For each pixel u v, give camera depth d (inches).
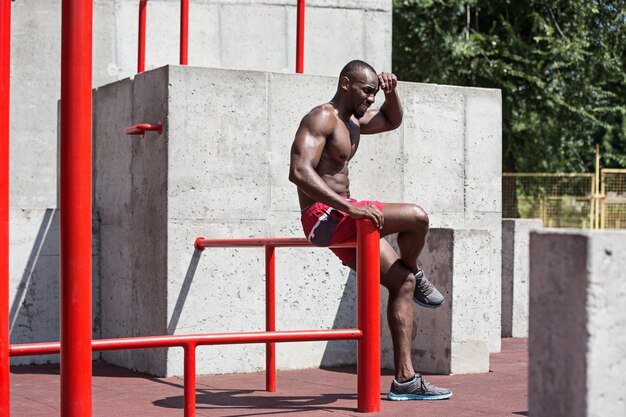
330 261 338.0
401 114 271.0
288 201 332.8
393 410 239.1
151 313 318.7
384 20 458.0
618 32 990.4
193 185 314.8
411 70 980.6
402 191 357.7
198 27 434.9
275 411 241.0
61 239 169.6
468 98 372.5
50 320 354.6
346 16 451.2
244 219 323.6
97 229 363.6
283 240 263.4
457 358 309.1
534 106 1002.7
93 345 181.0
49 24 439.5
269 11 445.7
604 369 118.0
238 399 263.4
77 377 168.7
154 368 316.2
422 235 248.2
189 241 313.0
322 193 236.5
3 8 175.5
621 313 119.0
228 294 318.7
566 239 121.3
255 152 326.6
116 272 348.5
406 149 358.9
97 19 434.6
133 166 335.3
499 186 378.3
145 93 327.9
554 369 122.6
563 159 1119.6
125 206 341.1
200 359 314.2
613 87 1087.0
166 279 308.7
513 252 436.1
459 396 262.8
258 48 443.8
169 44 434.9
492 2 982.4
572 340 119.9
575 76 993.5
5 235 175.3
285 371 326.3
